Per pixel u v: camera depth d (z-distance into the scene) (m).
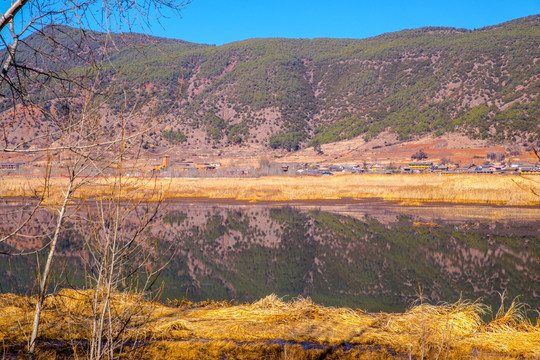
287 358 6.38
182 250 21.08
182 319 7.79
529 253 20.11
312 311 8.66
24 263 15.58
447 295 14.02
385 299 13.51
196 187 58.22
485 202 42.19
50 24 3.87
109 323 4.92
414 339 7.12
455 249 21.22
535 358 6.54
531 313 11.91
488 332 7.76
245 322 7.90
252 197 49.12
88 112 4.00
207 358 6.30
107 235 4.80
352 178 72.25
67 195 4.52
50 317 7.31
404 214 34.16
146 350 6.38
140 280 11.84
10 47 3.80
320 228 28.27
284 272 17.08
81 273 11.49
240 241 24.02
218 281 15.37
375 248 21.83
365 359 6.42
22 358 5.99
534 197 41.28
